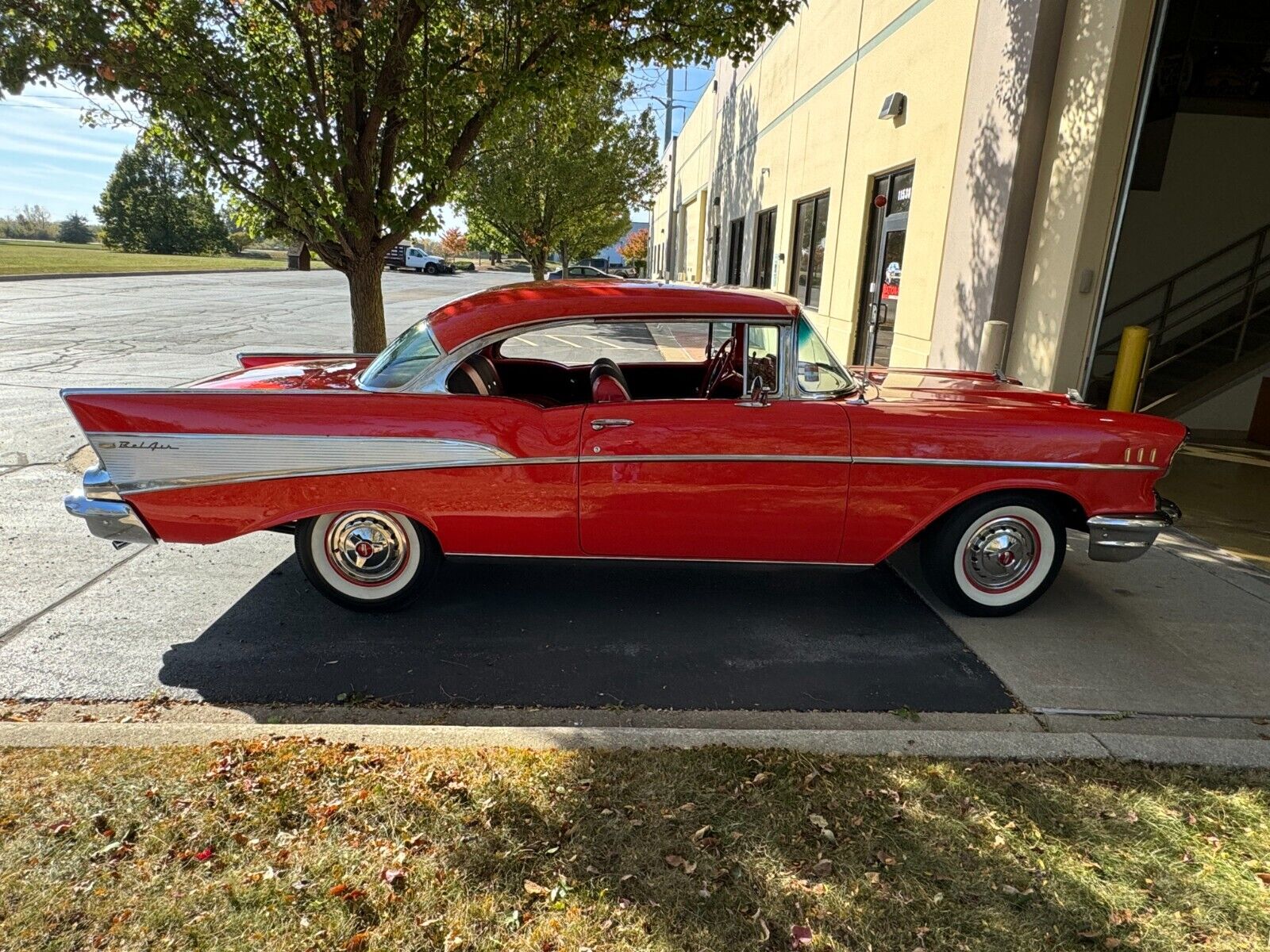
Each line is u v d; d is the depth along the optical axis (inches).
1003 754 109.4
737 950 77.6
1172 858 91.5
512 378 183.9
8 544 191.6
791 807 97.8
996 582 159.5
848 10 440.1
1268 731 122.6
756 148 676.1
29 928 78.4
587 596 169.9
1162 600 171.8
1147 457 149.5
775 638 152.6
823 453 144.6
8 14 176.1
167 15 185.6
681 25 223.5
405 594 154.5
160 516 140.9
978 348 291.6
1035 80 259.0
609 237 1155.9
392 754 106.3
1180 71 363.3
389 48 212.1
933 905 83.7
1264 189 380.8
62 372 416.2
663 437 143.3
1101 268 250.7
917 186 347.6
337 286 1242.0
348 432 139.9
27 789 98.0
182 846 89.4
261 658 141.5
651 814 95.9
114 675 134.6
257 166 213.5
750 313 148.4
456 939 78.3
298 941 77.7
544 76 227.5
